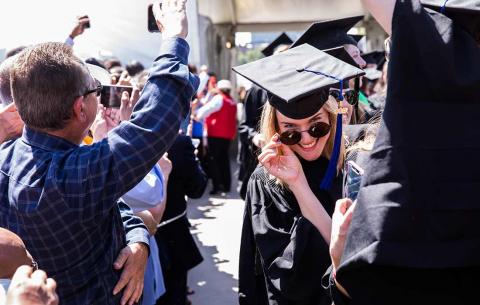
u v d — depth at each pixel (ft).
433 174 3.78
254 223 7.06
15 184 5.40
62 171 5.29
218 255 19.95
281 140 6.72
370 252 3.73
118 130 5.41
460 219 3.76
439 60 3.78
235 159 47.50
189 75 5.64
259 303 7.47
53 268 5.43
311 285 6.46
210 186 34.68
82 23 13.66
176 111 5.48
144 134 5.33
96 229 5.52
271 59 7.09
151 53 28.02
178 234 12.34
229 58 48.44
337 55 8.87
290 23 48.03
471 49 3.93
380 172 3.87
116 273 5.89
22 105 5.49
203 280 17.56
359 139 7.18
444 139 3.81
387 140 3.87
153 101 5.44
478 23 4.07
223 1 43.83
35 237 5.33
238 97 49.19
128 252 6.05
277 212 7.07
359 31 47.39
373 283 4.04
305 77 6.64
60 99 5.42
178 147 12.21
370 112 10.47
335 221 5.01
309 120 6.87
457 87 3.81
